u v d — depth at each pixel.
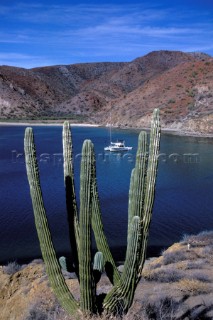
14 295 11.82
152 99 141.00
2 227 26.67
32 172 6.39
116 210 31.83
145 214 6.68
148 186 6.63
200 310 9.80
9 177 46.41
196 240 18.34
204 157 63.16
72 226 7.02
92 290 6.55
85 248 6.36
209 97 123.19
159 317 9.10
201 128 105.44
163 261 15.08
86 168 6.12
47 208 31.94
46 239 6.63
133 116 135.50
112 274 7.04
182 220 29.17
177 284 11.73
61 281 6.74
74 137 98.69
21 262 20.84
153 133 6.61
